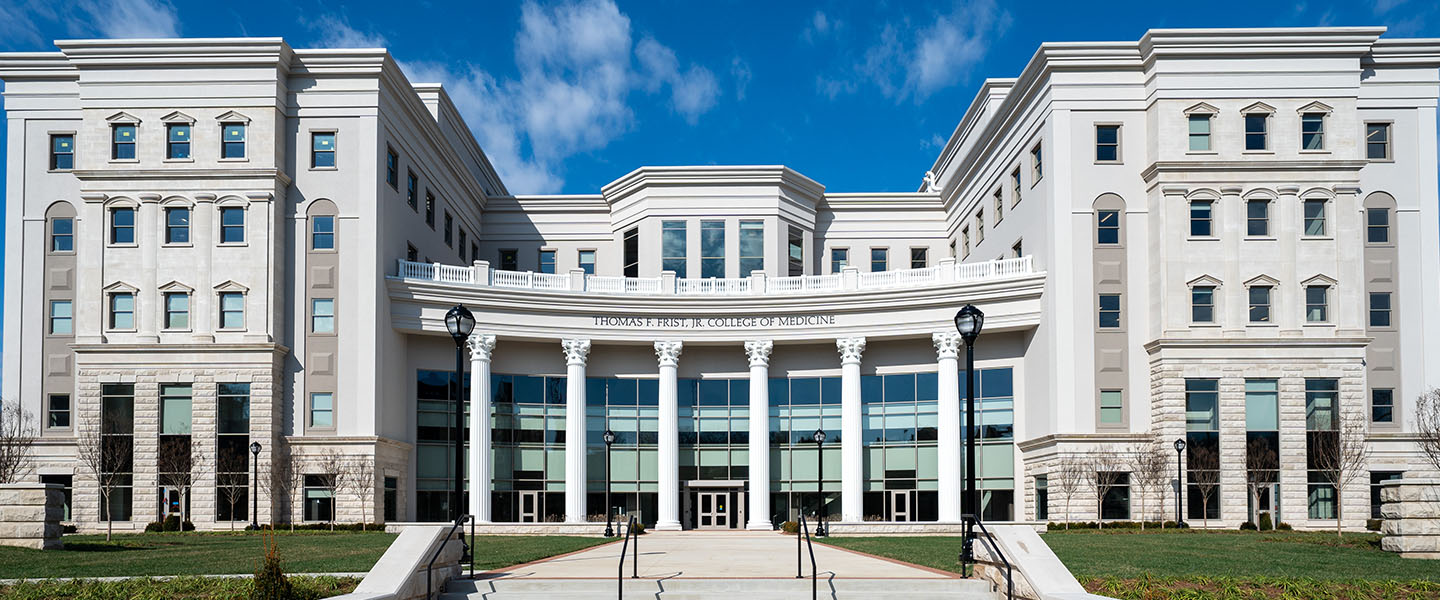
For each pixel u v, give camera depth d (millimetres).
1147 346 54406
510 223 76188
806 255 72625
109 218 54844
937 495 60406
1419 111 58375
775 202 69938
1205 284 53844
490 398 59812
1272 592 22031
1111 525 51250
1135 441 53719
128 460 53219
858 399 60688
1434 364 57125
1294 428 52875
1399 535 29156
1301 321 53688
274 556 19891
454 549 23609
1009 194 62781
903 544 38062
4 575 24344
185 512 52469
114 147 55062
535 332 60094
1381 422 56656
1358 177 55125
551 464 61906
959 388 60531
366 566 25875
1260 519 50844
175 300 54562
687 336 61781
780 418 63469
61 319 57281
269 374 53562
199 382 53531
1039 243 57438
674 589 22688
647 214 70062
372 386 54469
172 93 55062
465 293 58375
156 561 27516
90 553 29828
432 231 64562
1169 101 54656
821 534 47438
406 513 58062
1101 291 55156
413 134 61469
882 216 75750
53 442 56156
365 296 55094
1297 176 54344
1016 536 22250
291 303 55156
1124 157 55812
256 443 50156
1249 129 54812
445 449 59719
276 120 55000
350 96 56062
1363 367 53406
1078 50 55906
